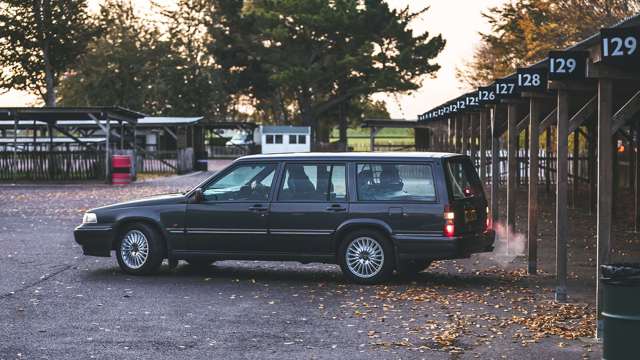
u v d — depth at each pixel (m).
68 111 39.88
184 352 7.97
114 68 88.69
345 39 81.69
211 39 92.12
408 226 11.58
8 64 68.31
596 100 12.31
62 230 19.67
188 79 92.88
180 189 35.38
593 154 24.17
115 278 12.52
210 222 12.40
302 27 81.75
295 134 80.50
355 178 11.91
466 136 23.36
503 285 11.78
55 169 40.75
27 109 39.88
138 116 43.34
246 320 9.43
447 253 11.44
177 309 10.09
